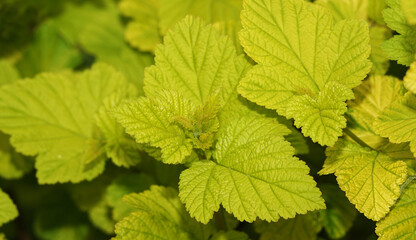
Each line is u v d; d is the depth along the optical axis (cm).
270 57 44
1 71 64
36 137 54
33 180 65
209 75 46
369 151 44
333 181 50
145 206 47
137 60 63
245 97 44
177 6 58
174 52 46
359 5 49
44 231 66
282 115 44
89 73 55
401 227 42
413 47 44
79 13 67
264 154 42
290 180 41
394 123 43
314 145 50
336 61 44
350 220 50
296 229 50
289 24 44
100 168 53
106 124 50
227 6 57
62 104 55
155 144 42
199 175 43
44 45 67
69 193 64
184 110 43
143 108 43
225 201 42
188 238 47
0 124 53
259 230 50
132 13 63
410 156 44
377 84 47
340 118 42
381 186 42
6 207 50
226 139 43
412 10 39
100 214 58
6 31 64
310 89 44
